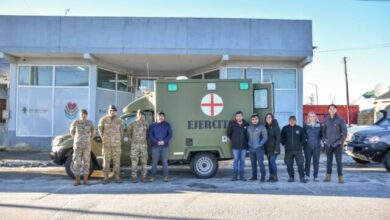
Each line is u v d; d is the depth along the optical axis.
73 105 18.34
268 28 17.48
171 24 17.20
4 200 8.12
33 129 18.30
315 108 34.56
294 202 7.93
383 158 12.80
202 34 17.25
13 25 17.08
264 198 8.32
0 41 17.02
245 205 7.66
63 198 8.33
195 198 8.34
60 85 18.41
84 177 10.03
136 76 21.34
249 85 11.05
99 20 17.16
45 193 8.89
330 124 10.36
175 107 10.87
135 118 11.15
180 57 17.84
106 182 10.18
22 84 18.36
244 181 10.56
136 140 10.38
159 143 10.38
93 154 10.84
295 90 18.84
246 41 17.38
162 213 7.04
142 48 17.14
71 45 17.09
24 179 11.05
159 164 11.35
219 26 17.31
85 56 17.05
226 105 10.97
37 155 16.12
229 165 14.25
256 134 10.52
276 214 6.96
